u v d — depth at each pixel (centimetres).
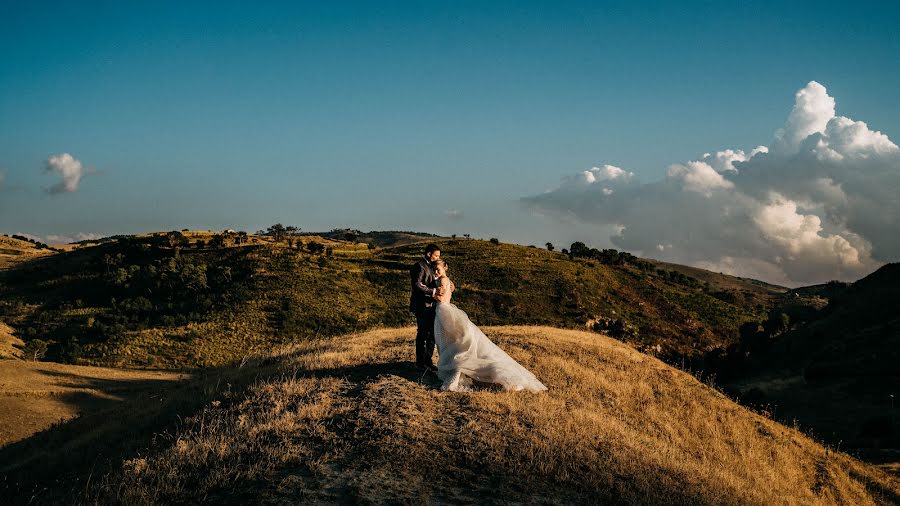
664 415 1288
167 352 7962
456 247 15588
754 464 1225
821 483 1299
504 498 634
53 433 1245
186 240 15162
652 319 11544
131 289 11425
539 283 12269
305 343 1925
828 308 8162
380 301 10800
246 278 11344
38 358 7781
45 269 13900
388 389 992
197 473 694
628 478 752
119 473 722
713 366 7044
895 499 1371
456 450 746
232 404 991
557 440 822
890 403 4075
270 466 690
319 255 13350
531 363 1383
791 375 5831
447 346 1092
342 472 673
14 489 841
